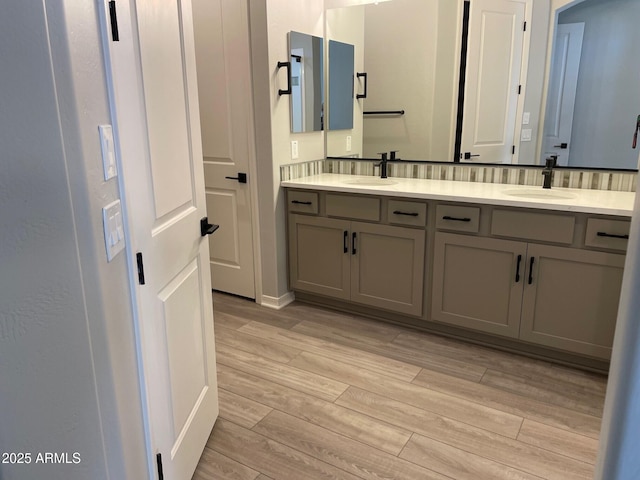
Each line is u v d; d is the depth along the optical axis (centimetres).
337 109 343
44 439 87
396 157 328
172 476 155
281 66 300
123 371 117
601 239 220
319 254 315
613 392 82
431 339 282
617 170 259
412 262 279
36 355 83
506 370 247
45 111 82
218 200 342
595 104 260
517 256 244
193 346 176
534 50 271
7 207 75
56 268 86
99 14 104
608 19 249
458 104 299
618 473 80
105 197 106
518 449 189
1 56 73
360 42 324
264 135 306
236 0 294
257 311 326
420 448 190
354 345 276
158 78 141
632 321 74
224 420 209
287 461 184
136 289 124
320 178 331
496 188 276
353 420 208
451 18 291
